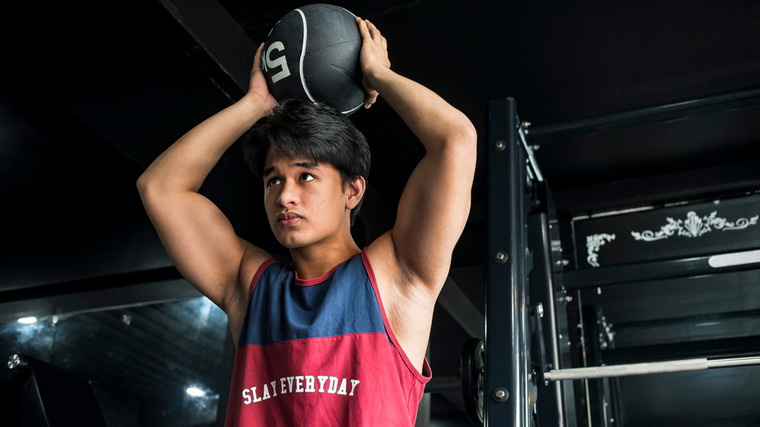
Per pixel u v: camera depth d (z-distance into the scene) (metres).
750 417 2.79
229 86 2.45
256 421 0.94
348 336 0.97
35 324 3.92
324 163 1.06
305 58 1.27
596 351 3.11
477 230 3.65
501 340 1.55
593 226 3.48
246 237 3.56
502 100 1.96
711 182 3.33
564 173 3.50
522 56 2.74
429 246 1.02
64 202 3.39
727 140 3.17
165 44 2.29
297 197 1.03
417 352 1.02
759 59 2.69
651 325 3.16
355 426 0.89
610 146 3.26
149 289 3.68
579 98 2.95
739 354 2.91
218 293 1.18
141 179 1.18
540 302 2.16
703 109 2.08
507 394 1.48
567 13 2.52
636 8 2.48
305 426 0.90
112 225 3.57
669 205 3.38
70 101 2.61
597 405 2.96
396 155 3.13
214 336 3.61
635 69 2.78
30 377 1.60
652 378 3.01
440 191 1.01
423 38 2.68
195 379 3.54
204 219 1.17
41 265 3.77
